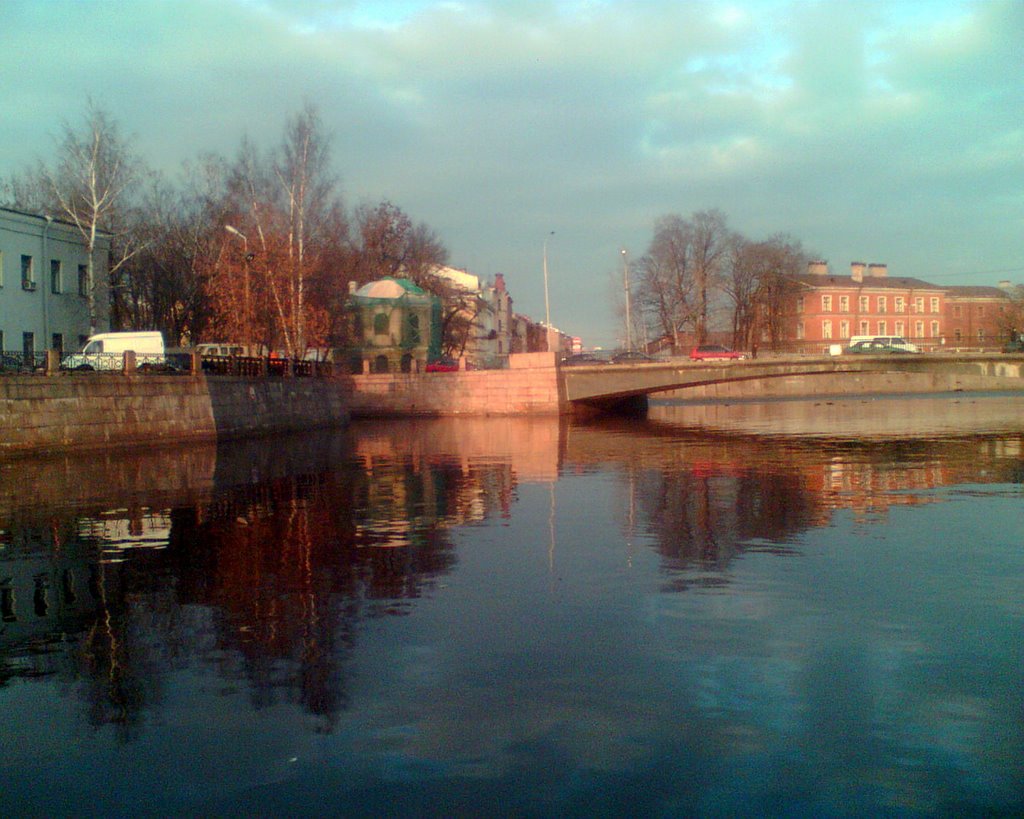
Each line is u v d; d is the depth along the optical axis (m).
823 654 8.26
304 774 6.01
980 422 45.59
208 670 7.93
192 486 20.97
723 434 39.50
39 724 6.82
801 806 5.58
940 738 6.49
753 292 86.25
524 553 12.87
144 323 62.41
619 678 7.65
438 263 83.94
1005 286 127.94
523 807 5.58
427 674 7.77
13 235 44.38
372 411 57.91
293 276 50.81
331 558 12.57
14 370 29.16
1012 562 12.07
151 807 5.62
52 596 10.52
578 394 56.66
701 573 11.50
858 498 18.45
